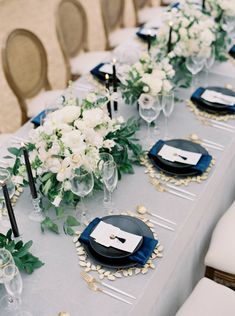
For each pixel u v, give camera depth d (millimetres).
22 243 1630
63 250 1699
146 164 2084
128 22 4504
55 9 3443
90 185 1670
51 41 3932
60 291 1552
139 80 2234
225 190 2307
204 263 2145
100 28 4250
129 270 1601
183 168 2006
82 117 1796
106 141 1791
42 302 1519
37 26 3922
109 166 1691
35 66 3223
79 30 3703
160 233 1741
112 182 1749
